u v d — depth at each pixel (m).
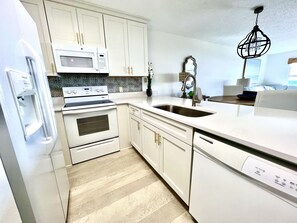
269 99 1.43
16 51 0.58
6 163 0.49
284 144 0.59
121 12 2.08
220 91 4.36
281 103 1.37
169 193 1.41
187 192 1.10
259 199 0.61
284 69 5.46
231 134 0.72
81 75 2.24
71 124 1.81
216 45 3.95
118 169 1.82
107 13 2.01
